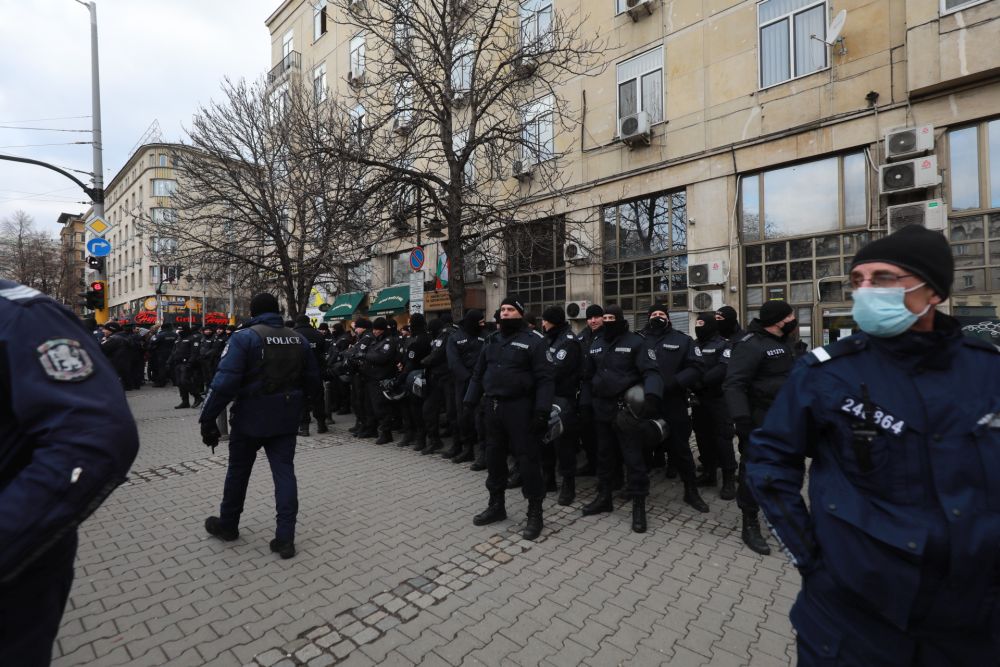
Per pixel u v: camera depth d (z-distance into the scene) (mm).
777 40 9664
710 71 10461
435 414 6703
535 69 9078
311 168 11234
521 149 13109
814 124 9062
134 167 44406
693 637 2688
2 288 1317
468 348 6172
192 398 12625
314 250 12953
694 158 10641
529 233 9664
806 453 1579
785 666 2449
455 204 8625
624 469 5660
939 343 1394
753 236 10023
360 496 4980
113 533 4098
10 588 1222
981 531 1232
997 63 7230
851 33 8703
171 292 39594
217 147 12711
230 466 3848
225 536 3904
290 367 3795
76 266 40500
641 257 11711
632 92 11805
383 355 7066
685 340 4699
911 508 1312
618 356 4402
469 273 15586
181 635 2711
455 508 4656
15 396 1208
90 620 2852
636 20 11570
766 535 4023
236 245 13062
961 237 7695
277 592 3158
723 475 4996
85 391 1279
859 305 1438
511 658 2516
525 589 3195
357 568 3477
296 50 21906
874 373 1436
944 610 1268
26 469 1188
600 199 12180
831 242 9047
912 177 7844
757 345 3873
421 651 2574
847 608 1394
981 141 7594
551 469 5270
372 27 9008
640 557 3656
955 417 1316
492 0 10820
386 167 8594
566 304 12961
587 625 2801
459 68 10664
